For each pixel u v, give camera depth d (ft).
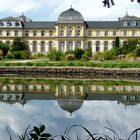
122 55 352.90
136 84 179.32
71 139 63.41
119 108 100.42
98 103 111.96
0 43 404.98
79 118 83.82
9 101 115.34
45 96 130.52
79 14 457.68
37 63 271.08
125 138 63.67
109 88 159.22
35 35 460.96
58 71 262.26
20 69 265.75
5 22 461.37
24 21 479.82
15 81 196.54
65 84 179.22
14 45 426.92
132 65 253.44
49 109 98.17
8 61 313.12
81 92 144.36
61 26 455.63
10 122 78.74
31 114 89.45
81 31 455.63
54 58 324.19
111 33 457.27
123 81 199.82
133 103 111.04
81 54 349.41
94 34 458.50
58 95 134.10
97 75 250.16
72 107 102.53
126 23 455.63
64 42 456.86
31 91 147.54
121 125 75.77
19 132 68.64
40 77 230.48
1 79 211.00
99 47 459.32
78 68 260.01
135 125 75.46
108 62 282.97
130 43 368.07
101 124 76.84
